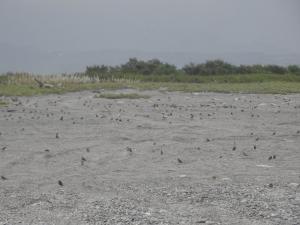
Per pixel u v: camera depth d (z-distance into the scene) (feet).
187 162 47.65
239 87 147.33
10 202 34.76
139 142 58.75
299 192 35.40
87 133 65.67
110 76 191.42
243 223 29.50
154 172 43.34
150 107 97.86
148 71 213.66
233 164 46.19
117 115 84.99
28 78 167.22
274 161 47.55
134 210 32.19
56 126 72.13
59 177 42.24
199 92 135.95
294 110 92.02
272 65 222.48
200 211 31.83
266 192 35.50
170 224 29.48
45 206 33.65
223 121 76.89
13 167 46.70
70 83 159.94
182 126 71.36
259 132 65.72
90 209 32.68
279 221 29.71
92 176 42.37
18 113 87.61
